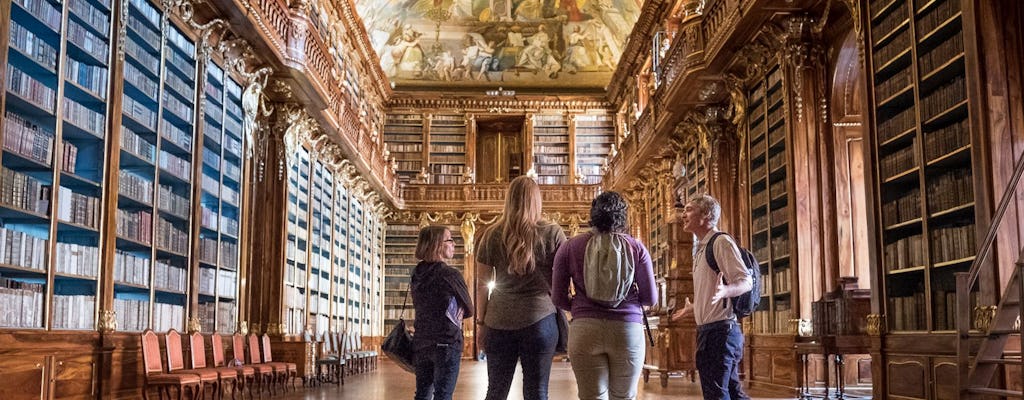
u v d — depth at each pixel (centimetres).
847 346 877
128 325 911
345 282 2223
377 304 2762
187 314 1066
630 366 365
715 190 1535
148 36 966
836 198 1122
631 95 2625
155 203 973
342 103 1814
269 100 1494
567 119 2933
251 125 1316
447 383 501
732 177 1535
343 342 1658
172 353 902
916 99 794
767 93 1267
